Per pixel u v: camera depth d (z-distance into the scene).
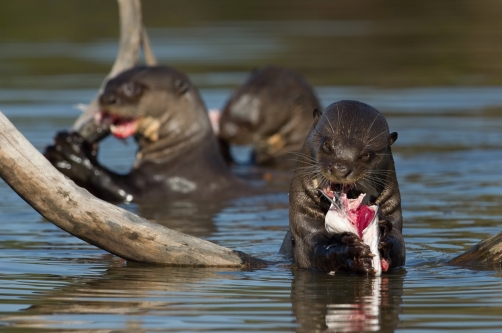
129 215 27.34
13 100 66.75
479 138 57.06
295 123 53.69
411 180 45.16
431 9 124.75
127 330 20.95
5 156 25.69
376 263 25.45
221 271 27.00
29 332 20.91
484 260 27.73
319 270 26.95
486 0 130.25
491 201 39.31
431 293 24.11
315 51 90.81
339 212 25.83
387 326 21.22
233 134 52.91
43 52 90.12
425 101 68.81
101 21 109.38
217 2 128.00
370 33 104.25
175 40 95.25
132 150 53.75
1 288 24.80
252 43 94.69
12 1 121.69
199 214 37.91
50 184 26.25
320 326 21.22
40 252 29.77
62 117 60.66
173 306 22.94
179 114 43.66
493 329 20.83
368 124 27.45
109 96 43.03
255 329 21.02
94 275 26.38
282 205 40.25
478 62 85.00
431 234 32.50
